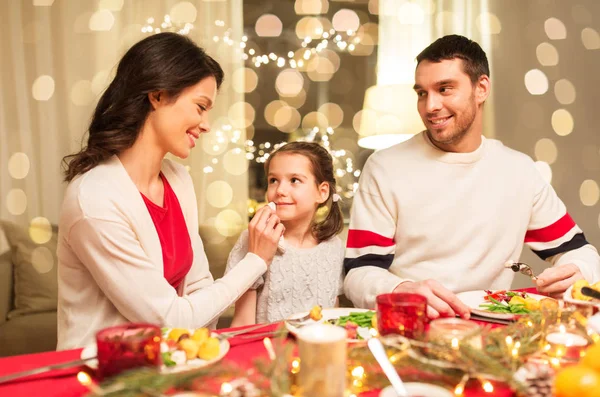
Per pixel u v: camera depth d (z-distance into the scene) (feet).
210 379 2.25
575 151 10.05
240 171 9.87
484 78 4.80
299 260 5.05
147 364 2.28
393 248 5.11
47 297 7.82
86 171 3.89
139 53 3.86
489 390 2.25
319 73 10.21
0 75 8.95
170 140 3.96
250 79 9.97
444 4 10.27
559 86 9.96
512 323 3.08
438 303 3.31
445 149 5.01
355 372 2.37
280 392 1.99
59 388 2.38
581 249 4.96
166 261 4.09
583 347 2.65
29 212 9.11
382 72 10.48
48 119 9.11
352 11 10.23
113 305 3.85
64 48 9.11
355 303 4.39
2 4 8.87
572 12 9.90
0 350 7.18
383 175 5.11
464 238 4.91
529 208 5.10
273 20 10.00
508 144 10.00
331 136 10.42
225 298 3.81
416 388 2.12
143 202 3.88
